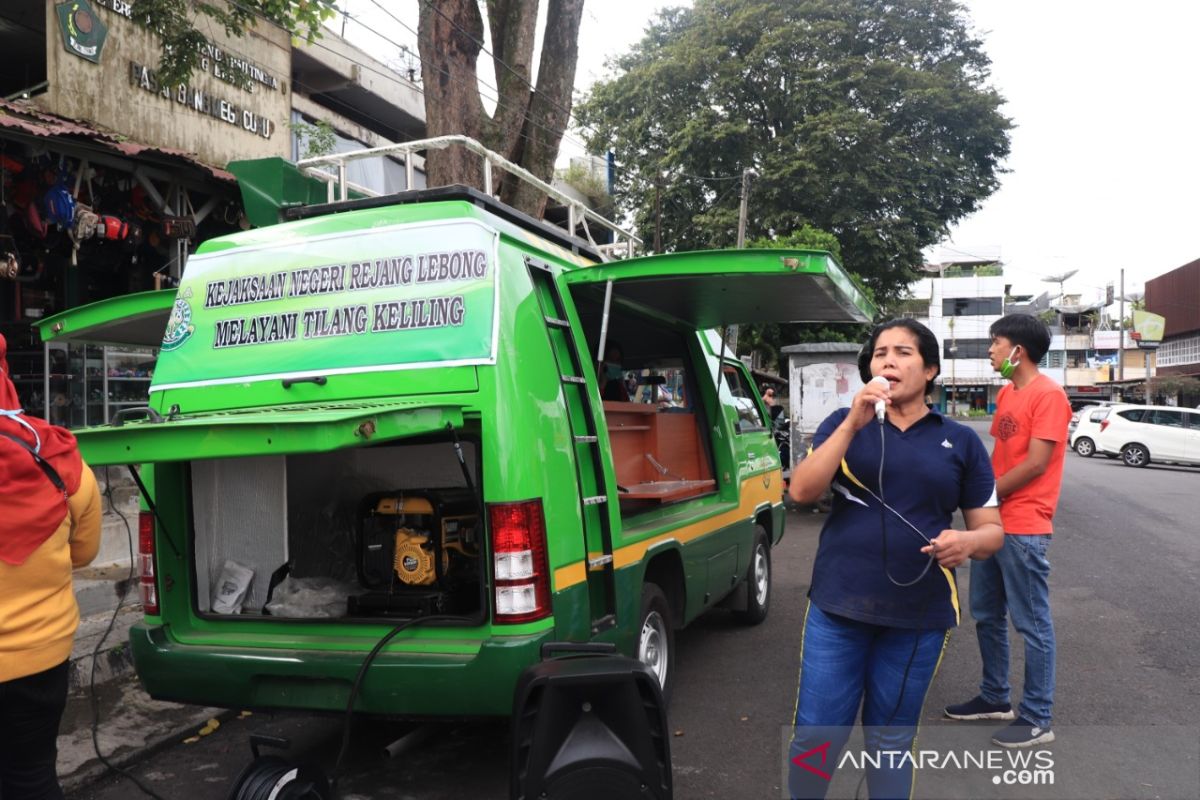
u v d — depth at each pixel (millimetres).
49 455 2699
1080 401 51938
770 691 4953
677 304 5016
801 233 20719
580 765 2717
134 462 2924
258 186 4836
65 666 2785
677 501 5148
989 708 4344
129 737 4297
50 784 2838
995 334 4164
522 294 3646
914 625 2484
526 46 9773
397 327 3549
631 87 27859
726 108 26516
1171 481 17453
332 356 3611
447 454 4008
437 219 3648
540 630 3223
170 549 3775
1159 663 5336
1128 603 6922
